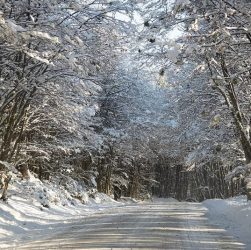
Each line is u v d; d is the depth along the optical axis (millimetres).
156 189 68438
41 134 21578
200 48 8977
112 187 41281
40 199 18703
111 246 9438
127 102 34875
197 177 61906
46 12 12133
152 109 37406
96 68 14070
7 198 15531
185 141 32125
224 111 20469
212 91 20844
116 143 35219
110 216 17922
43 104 16766
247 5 9383
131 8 13281
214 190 55125
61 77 14789
